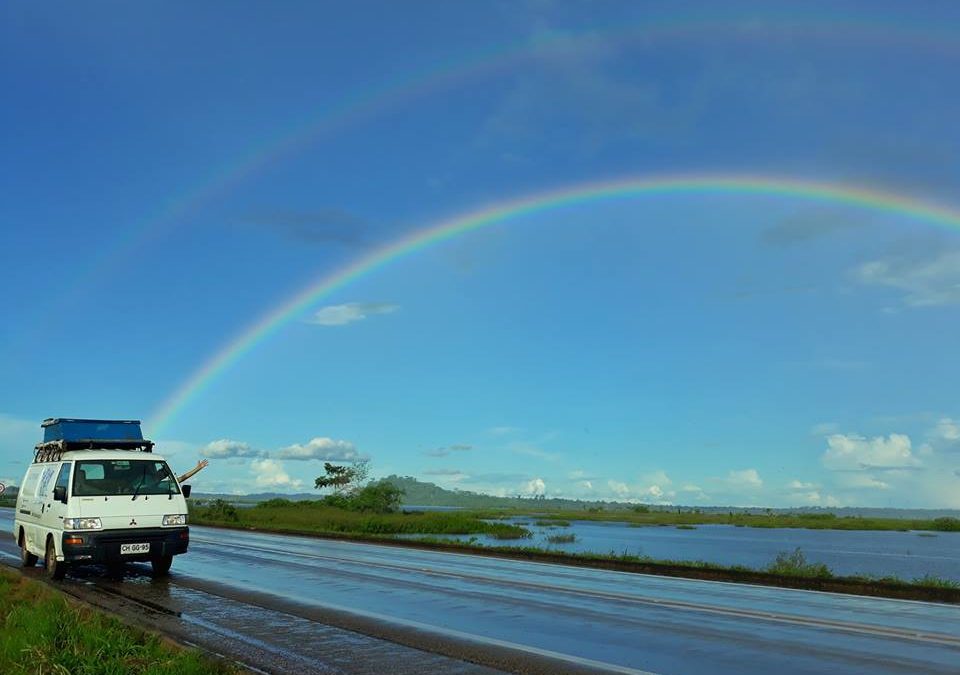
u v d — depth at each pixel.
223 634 10.02
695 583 16.67
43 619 9.25
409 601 13.17
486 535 55.91
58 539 15.38
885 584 15.50
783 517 165.88
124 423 18.08
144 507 15.76
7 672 7.38
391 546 27.27
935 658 8.90
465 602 13.11
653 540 59.88
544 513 173.25
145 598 13.30
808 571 18.69
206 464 20.28
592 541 54.03
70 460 16.02
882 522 147.12
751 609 12.66
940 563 40.91
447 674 7.95
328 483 84.75
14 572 16.11
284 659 8.61
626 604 13.11
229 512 53.09
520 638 9.88
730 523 132.12
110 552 15.20
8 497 86.31
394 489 80.94
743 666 8.39
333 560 20.86
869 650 9.33
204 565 19.14
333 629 10.44
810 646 9.54
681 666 8.36
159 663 7.59
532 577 17.16
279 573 17.45
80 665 7.61
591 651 9.11
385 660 8.58
